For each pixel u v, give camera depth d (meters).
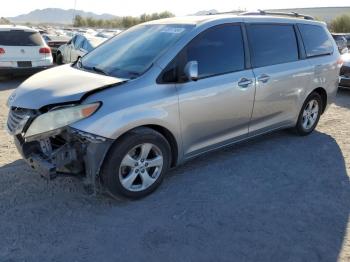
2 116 6.96
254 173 4.74
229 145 4.94
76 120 3.58
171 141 4.21
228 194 4.20
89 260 3.10
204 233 3.49
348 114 7.84
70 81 3.94
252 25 4.95
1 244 3.24
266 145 5.71
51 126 3.61
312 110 6.15
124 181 3.85
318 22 6.14
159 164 4.07
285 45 5.40
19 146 3.95
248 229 3.57
